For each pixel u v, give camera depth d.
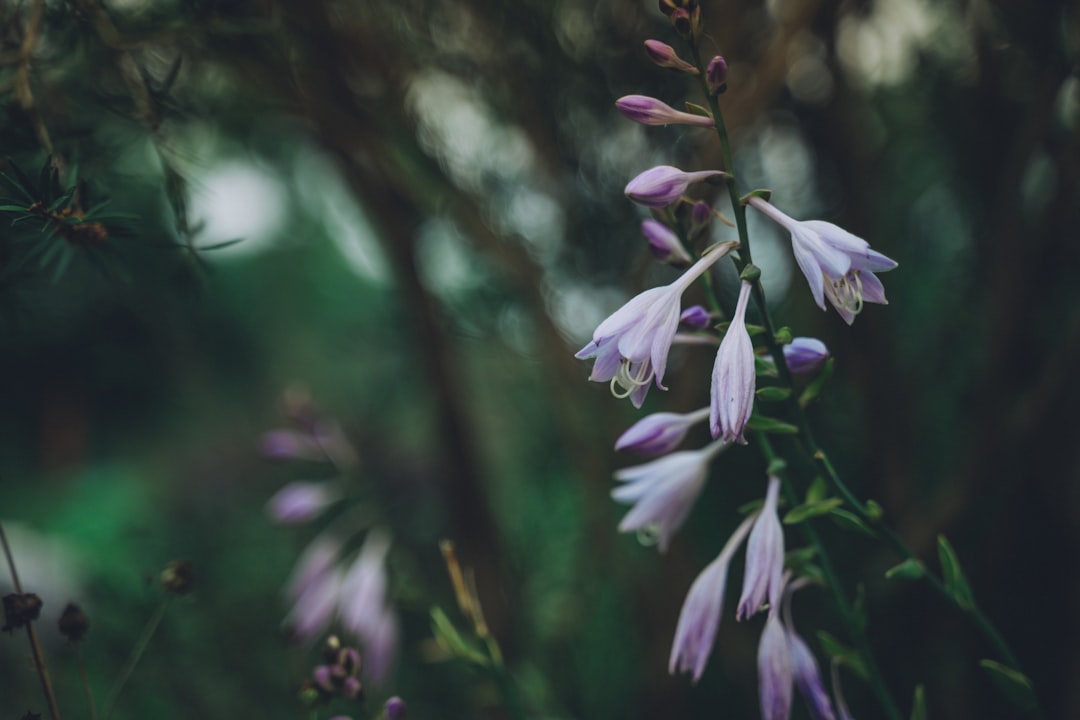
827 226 0.38
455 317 0.79
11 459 1.40
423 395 0.88
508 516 0.87
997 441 0.60
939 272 0.77
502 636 0.72
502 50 0.64
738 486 0.72
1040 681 0.66
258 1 0.52
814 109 0.66
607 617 0.75
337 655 0.46
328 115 0.61
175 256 0.50
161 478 1.29
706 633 0.43
